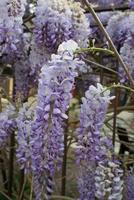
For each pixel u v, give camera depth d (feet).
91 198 4.75
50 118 3.55
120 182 4.50
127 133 8.78
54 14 4.94
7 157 7.02
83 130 4.12
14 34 4.99
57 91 3.50
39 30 5.00
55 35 4.96
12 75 6.46
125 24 6.12
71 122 7.06
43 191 3.90
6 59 5.79
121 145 8.40
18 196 6.29
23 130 4.54
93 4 7.80
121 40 6.28
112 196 4.47
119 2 7.73
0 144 5.41
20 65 5.85
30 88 5.97
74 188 7.09
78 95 8.05
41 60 5.20
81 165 4.37
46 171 3.78
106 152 4.54
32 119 4.67
